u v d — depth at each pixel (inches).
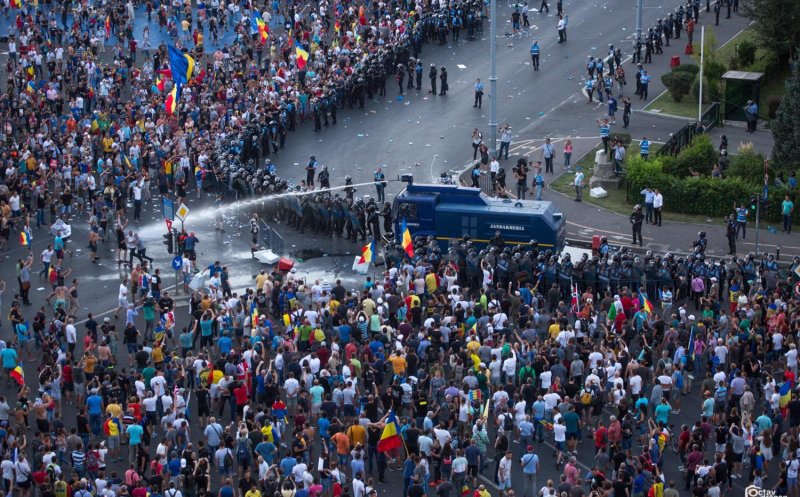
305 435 7288.4
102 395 7815.0
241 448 7244.1
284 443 7810.0
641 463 6943.9
